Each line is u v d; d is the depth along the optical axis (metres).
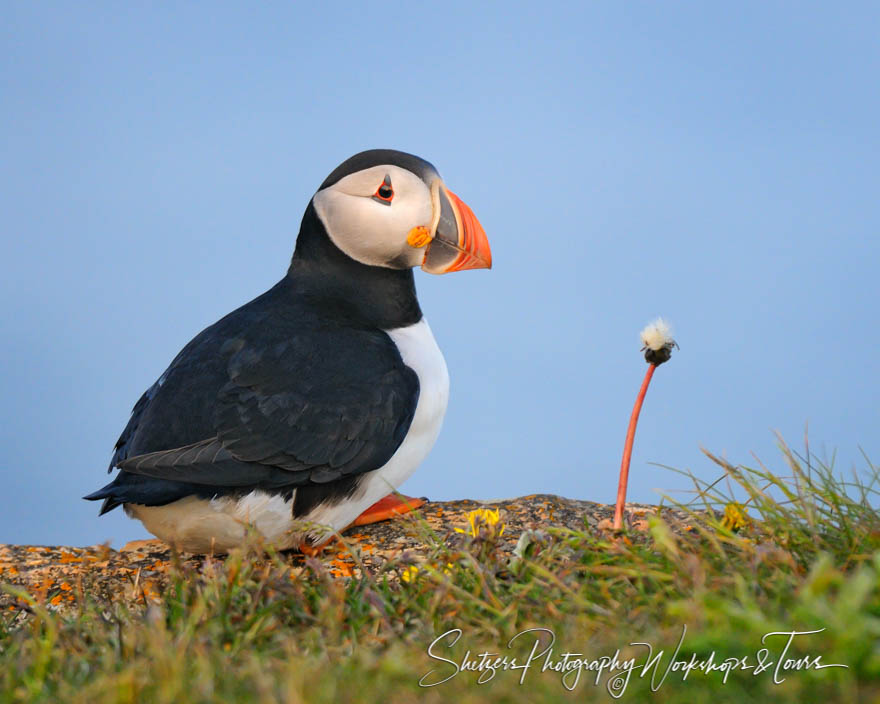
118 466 8.30
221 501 8.73
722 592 5.72
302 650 5.84
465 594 6.32
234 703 4.80
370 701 4.74
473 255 10.14
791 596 5.41
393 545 9.38
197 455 8.48
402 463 9.70
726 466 7.31
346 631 6.31
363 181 9.96
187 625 6.06
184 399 8.90
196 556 9.51
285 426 8.75
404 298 10.17
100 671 5.59
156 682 5.07
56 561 9.40
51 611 7.84
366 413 9.03
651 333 7.40
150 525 9.05
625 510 9.60
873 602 4.89
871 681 4.52
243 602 6.59
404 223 9.90
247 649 5.88
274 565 7.53
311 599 6.80
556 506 10.16
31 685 5.32
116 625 6.68
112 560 9.44
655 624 5.59
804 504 6.84
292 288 10.12
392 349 9.61
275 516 8.91
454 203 10.26
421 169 10.22
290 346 9.21
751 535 7.12
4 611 8.20
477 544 7.18
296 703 4.57
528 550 7.04
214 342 9.38
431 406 9.76
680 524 8.73
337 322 9.65
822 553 6.23
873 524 6.69
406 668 5.16
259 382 8.91
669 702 4.66
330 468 8.91
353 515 9.48
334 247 10.05
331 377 9.08
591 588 6.38
